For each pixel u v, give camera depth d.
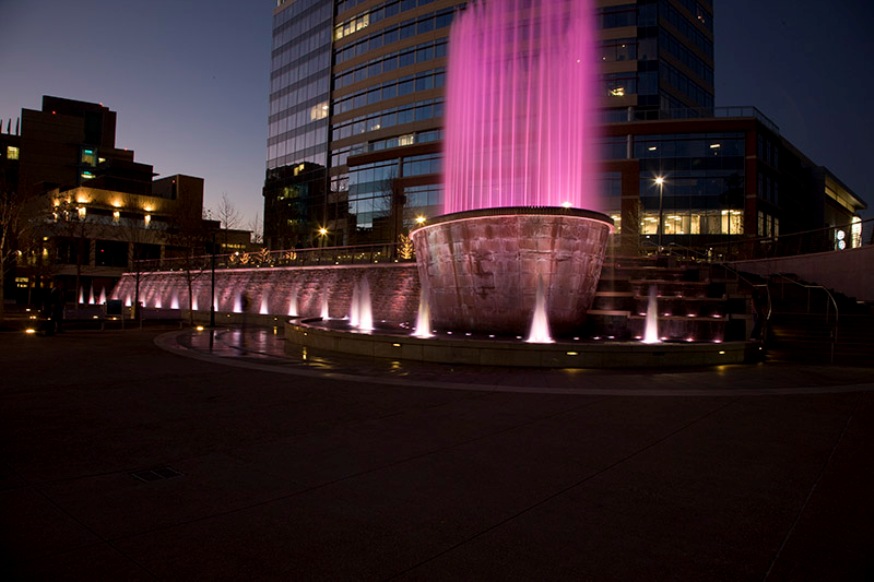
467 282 16.42
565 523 4.13
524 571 3.37
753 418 7.80
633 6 54.50
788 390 10.05
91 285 71.25
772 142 54.88
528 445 6.35
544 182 33.69
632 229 49.66
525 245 15.54
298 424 7.30
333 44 77.56
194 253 62.50
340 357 14.90
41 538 3.71
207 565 3.38
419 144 63.12
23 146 92.69
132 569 3.30
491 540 3.82
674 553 3.64
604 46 54.97
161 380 10.80
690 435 6.84
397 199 58.19
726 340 16.50
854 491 4.86
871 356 14.44
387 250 37.91
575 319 16.66
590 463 5.67
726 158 49.97
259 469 5.38
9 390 9.52
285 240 77.62
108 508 4.30
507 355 13.09
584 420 7.64
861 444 6.44
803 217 65.81
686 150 50.78
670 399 9.17
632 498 4.67
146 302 58.84
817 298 21.61
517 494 4.75
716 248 40.81
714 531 4.00
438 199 61.19
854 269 22.12
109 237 71.75
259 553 3.56
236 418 7.61
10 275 66.12
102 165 94.75
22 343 17.77
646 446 6.33
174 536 3.80
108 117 130.62
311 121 80.25
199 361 13.80
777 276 24.05
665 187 50.88
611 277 20.33
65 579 3.15
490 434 6.85
